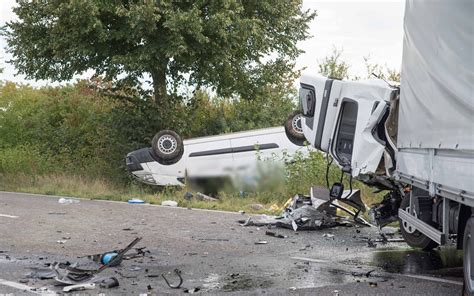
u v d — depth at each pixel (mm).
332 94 11867
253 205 15703
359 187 15539
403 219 9461
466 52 5855
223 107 24781
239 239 10859
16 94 26656
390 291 7109
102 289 7051
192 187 18594
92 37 20672
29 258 8711
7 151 23828
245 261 8898
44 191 19547
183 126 22141
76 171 22156
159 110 21766
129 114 22172
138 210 14984
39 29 21500
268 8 21984
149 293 6914
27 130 25344
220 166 18344
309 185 16781
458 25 6121
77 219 13047
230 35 20594
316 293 7000
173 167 18656
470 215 6602
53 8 20266
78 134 23953
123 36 20219
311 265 8688
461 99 5965
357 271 8297
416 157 7977
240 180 18047
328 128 11961
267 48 22375
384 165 10758
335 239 11047
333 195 12117
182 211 14938
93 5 19391
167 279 7664
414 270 8414
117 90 22688
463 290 6594
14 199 17281
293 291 7094
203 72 21203
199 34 19594
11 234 10867
